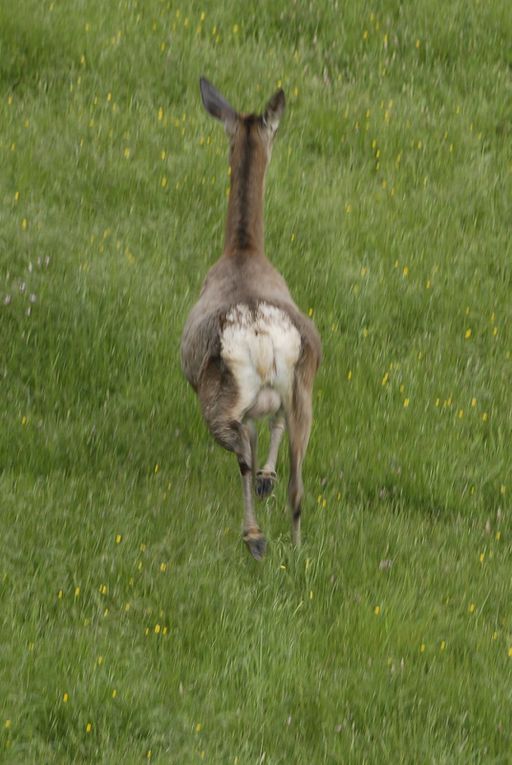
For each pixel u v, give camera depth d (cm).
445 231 4644
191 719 2536
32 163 4428
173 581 2870
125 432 3472
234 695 2636
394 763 2531
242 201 3161
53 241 4025
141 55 5141
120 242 4138
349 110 5078
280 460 3481
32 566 2873
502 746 2628
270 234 4362
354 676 2730
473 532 3353
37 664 2556
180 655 2705
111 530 3009
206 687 2645
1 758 2358
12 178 4366
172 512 3139
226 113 3256
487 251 4603
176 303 3922
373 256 4409
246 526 2825
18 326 3712
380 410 3741
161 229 4312
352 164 4922
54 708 2486
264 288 2962
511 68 5647
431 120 5175
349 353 3950
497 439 3719
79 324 3744
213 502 3228
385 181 4819
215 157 4662
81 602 2811
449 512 3462
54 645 2628
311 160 4866
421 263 4438
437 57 5594
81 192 4400
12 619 2678
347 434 3638
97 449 3403
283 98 3250
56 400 3556
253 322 2808
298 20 5594
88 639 2655
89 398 3622
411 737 2597
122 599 2830
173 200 4472
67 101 4850
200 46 5269
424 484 3500
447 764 2545
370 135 5025
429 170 4972
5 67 4947
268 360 2795
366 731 2600
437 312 4250
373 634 2852
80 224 4203
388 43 5569
